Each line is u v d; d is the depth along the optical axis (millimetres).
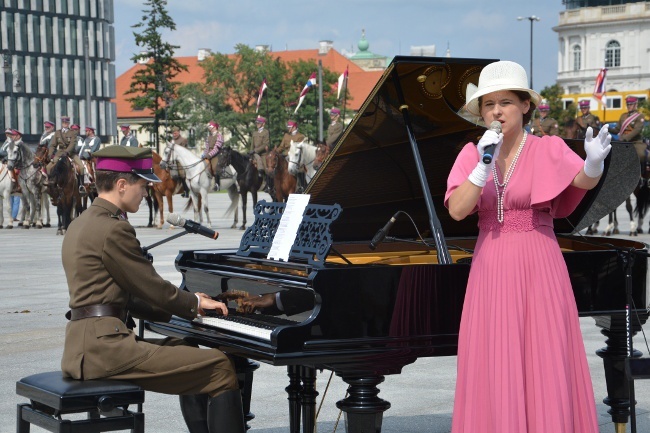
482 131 5859
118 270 4949
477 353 4480
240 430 5035
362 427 4762
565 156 4352
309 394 5762
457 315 4918
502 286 4414
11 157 28141
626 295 5145
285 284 4934
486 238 4523
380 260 6258
